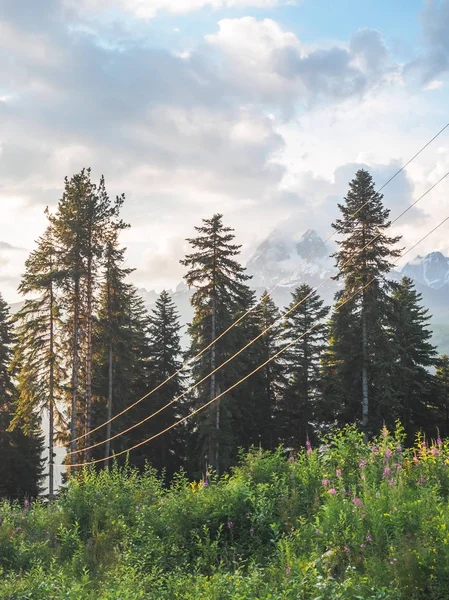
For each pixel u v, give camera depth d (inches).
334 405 1400.1
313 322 1706.4
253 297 1739.7
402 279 1758.1
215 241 1397.6
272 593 285.4
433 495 339.6
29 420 1242.6
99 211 1307.8
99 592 342.0
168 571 378.0
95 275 1309.1
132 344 1488.7
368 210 1306.6
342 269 1321.4
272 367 1743.4
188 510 443.8
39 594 335.6
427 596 262.1
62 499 574.6
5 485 1513.3
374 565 286.8
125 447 1537.9
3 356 1536.7
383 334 1264.8
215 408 1341.0
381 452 430.9
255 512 414.3
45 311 1256.2
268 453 524.7
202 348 1396.4
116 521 488.1
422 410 1600.6
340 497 382.6
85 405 1391.5
